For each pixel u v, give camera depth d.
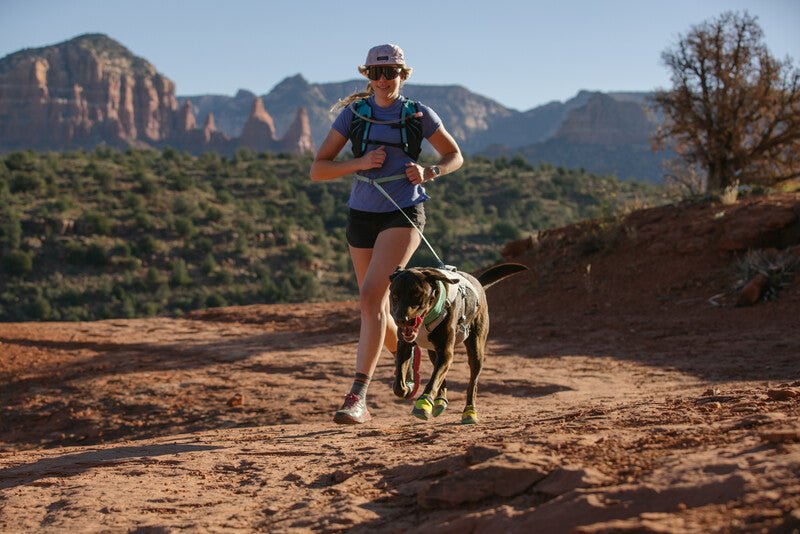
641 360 11.57
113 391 11.11
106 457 5.87
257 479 4.44
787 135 32.16
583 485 3.14
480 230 136.50
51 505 4.24
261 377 11.64
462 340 5.57
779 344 11.61
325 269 121.81
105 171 143.25
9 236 112.44
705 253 17.45
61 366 13.20
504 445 3.88
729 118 32.41
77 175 142.00
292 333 16.73
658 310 15.48
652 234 18.98
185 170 164.75
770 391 5.25
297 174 172.75
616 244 19.33
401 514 3.41
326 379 11.27
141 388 11.18
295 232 132.50
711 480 2.83
